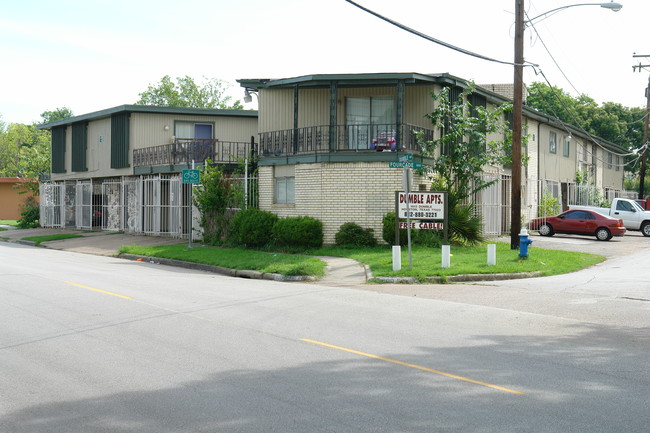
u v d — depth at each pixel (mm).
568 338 8688
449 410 5578
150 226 28766
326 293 12875
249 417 5402
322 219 21797
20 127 72500
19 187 41812
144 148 30328
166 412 5555
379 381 6484
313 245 21141
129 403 5812
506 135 22422
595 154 45906
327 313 10438
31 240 28984
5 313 10164
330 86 22297
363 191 21484
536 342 8391
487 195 26562
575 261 18531
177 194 27234
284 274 15625
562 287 13867
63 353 7656
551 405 5742
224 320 9703
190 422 5297
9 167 66438
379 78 21734
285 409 5605
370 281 14984
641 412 5562
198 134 32094
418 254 18500
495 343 8305
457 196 21656
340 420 5316
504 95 30766
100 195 35438
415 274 15117
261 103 25469
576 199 39781
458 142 22484
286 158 22812
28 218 38562
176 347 7957
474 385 6363
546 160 35594
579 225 28453
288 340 8367
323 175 21781
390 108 24078
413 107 23703
